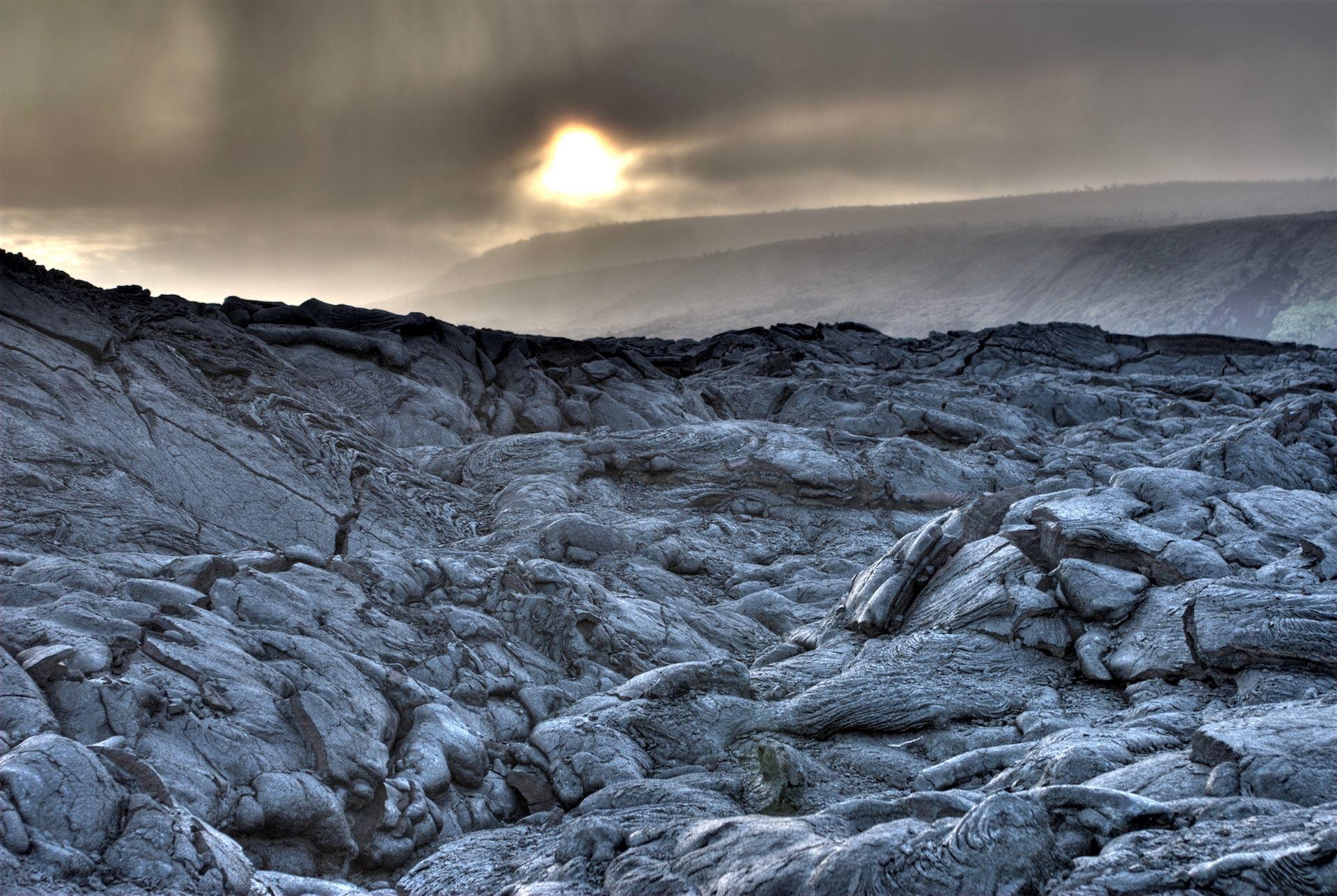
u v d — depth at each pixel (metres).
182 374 17.78
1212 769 6.50
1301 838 4.74
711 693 10.45
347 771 7.66
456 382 27.69
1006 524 13.52
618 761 9.03
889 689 10.34
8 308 15.70
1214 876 4.63
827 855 5.31
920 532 13.59
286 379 20.09
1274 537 12.08
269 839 7.05
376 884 7.23
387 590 11.65
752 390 33.41
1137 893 4.72
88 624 7.80
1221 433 22.92
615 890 5.77
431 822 7.86
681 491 21.67
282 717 7.84
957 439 27.75
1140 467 14.75
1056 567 11.92
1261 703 8.66
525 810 8.88
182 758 6.91
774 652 13.06
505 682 10.63
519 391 29.20
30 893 4.88
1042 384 33.69
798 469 21.53
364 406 24.50
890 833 5.42
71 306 16.98
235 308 26.16
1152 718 8.30
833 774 9.05
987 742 9.51
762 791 8.23
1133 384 35.72
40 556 9.84
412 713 9.05
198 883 5.48
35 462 13.27
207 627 8.66
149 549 13.05
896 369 41.28
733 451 22.61
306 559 11.55
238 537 14.82
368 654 9.84
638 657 12.27
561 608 12.37
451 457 22.22
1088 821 5.57
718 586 16.97
